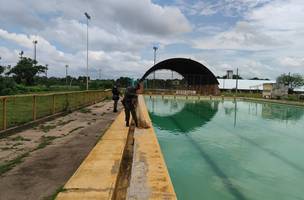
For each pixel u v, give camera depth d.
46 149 7.29
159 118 21.09
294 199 6.49
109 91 34.53
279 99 40.47
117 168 5.49
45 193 4.45
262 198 6.50
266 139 13.39
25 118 12.32
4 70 49.66
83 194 4.27
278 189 7.04
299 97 40.84
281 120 20.55
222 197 6.45
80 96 19.91
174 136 13.75
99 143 7.71
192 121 19.62
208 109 28.30
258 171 8.41
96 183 4.70
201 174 7.94
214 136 13.91
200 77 55.66
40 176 5.22
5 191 4.51
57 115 14.05
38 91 37.66
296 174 8.18
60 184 4.83
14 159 6.32
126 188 5.12
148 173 5.56
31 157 6.49
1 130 9.05
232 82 77.81
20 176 5.21
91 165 5.66
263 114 24.30
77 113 15.97
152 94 45.91
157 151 7.27
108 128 10.39
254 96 49.75
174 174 7.91
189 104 34.09
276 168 8.74
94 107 20.14
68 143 8.02
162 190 4.75
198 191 6.74
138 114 14.98
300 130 16.17
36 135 9.23
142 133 9.77
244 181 7.51
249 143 12.35
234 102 38.16
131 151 7.84
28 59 59.81
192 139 13.01
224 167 8.70
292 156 10.25
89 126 11.26
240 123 18.86
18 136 8.98
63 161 6.21
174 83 54.59
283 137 13.98
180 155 9.99
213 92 55.16
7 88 30.56
